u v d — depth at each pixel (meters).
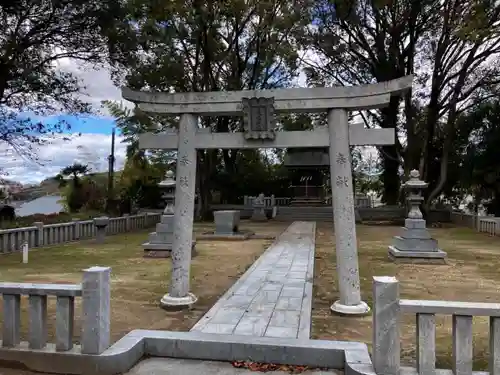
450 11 20.50
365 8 22.83
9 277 8.51
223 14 22.33
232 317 5.53
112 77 17.81
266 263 10.07
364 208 27.42
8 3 12.64
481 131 23.48
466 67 20.77
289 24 22.22
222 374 3.97
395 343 3.54
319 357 4.10
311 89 6.12
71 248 13.20
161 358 4.36
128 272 9.22
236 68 25.64
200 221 25.30
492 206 23.08
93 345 3.96
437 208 25.77
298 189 32.81
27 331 5.08
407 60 24.08
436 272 9.30
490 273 9.18
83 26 14.42
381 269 9.70
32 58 14.32
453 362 3.48
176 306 6.13
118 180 30.42
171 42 20.50
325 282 8.23
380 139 6.00
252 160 36.34
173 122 24.80
